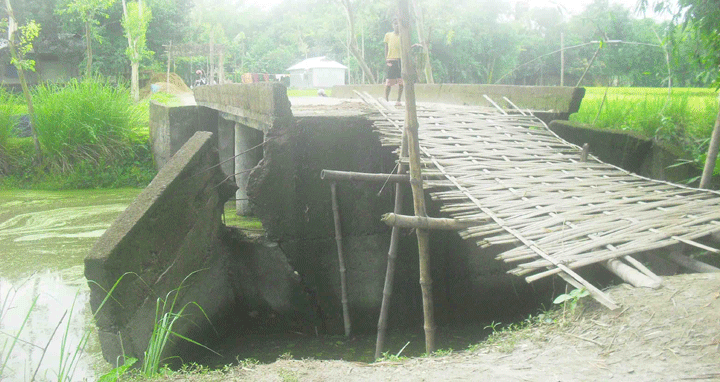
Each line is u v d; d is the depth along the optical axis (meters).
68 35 35.72
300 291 8.39
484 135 8.64
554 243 5.44
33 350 6.61
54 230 11.60
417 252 8.84
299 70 52.75
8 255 9.96
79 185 16.27
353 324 8.66
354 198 8.59
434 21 22.20
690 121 10.25
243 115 9.80
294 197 8.37
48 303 7.95
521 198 6.52
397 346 7.95
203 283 7.86
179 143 14.26
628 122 10.59
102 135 17.09
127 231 6.10
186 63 48.12
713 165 7.72
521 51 49.97
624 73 23.91
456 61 48.03
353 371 3.95
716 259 6.71
